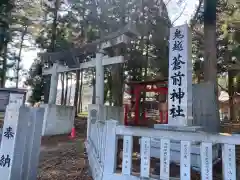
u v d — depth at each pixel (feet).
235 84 63.52
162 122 35.60
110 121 10.69
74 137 30.27
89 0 41.47
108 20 40.47
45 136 30.07
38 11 46.96
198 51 47.34
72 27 45.34
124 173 9.97
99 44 28.43
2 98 19.97
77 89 65.31
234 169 8.55
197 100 24.09
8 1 38.58
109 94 61.77
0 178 10.00
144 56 45.70
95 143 14.03
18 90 20.65
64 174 13.92
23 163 10.80
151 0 41.32
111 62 27.35
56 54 32.68
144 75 49.01
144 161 9.76
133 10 41.16
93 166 13.05
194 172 12.60
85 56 32.99
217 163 14.29
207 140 9.02
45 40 48.42
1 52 50.11
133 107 38.50
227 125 44.88
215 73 25.99
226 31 39.50
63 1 46.03
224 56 44.42
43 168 15.21
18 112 10.51
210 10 27.40
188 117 16.52
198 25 41.60
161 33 41.27
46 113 31.22
